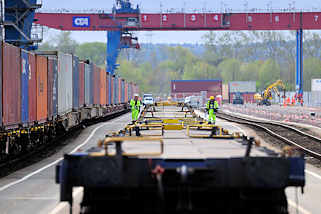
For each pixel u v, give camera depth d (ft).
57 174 71.97
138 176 71.31
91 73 404.16
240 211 71.97
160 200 67.10
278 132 348.38
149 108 189.78
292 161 70.13
